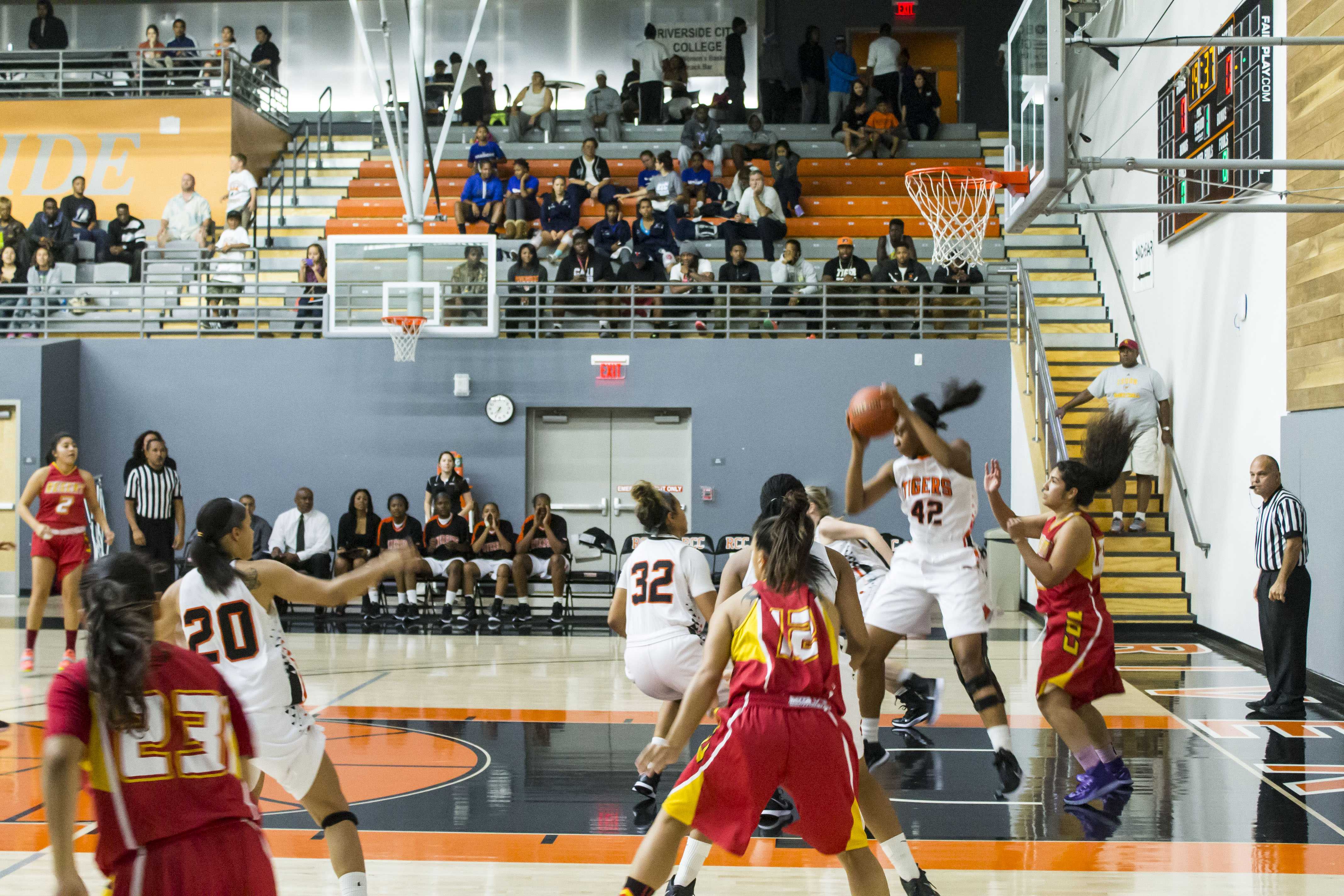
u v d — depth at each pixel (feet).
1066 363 46.96
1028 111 23.11
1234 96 36.27
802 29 71.67
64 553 31.53
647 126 65.98
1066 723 19.56
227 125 60.08
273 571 13.26
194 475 48.88
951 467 19.30
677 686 18.58
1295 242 31.99
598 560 48.98
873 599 20.62
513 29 72.28
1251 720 26.63
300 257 55.98
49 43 67.46
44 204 59.11
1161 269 43.80
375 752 23.35
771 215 54.70
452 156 64.44
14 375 46.98
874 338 50.34
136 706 8.86
